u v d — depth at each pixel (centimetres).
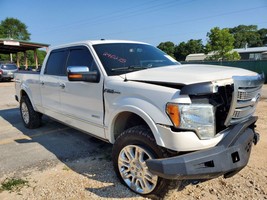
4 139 504
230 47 3994
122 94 293
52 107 460
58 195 295
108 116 317
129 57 370
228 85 255
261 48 5166
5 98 1088
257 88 290
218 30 4019
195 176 229
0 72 1939
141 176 282
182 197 286
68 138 502
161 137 249
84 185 316
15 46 2542
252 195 288
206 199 282
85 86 353
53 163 383
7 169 365
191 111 236
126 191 299
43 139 499
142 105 265
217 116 263
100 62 338
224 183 313
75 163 381
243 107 271
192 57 5609
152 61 383
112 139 324
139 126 284
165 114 244
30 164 382
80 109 374
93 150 433
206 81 240
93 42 374
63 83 408
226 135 255
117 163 306
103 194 295
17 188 312
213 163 233
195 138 238
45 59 484
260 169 346
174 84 252
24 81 564
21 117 659
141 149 273
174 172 227
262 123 557
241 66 2170
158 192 271
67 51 419
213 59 4128
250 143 280
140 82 283
